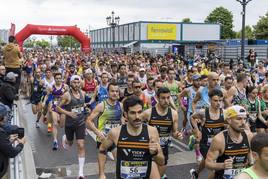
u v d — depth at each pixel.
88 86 10.79
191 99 8.67
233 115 4.27
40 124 11.70
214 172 4.57
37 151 8.65
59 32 39.09
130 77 8.60
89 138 10.00
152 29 57.97
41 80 10.99
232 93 7.92
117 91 6.25
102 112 6.25
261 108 8.20
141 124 4.09
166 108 5.79
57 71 10.12
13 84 8.27
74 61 28.28
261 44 35.31
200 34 61.12
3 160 4.61
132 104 3.92
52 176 6.92
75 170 7.27
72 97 7.09
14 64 10.31
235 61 32.50
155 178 4.16
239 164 4.44
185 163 7.65
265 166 2.77
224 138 4.35
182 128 10.27
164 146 5.89
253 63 22.98
